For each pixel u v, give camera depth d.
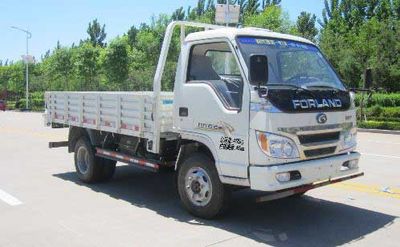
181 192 7.07
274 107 5.87
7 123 27.39
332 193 8.45
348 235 6.16
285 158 5.95
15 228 6.47
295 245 5.78
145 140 7.82
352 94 6.98
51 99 10.40
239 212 7.23
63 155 13.38
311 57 7.01
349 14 51.97
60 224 6.65
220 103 6.35
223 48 6.85
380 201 7.92
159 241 5.93
